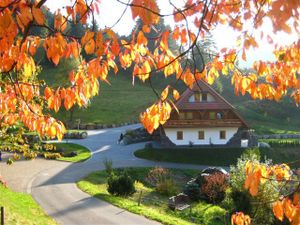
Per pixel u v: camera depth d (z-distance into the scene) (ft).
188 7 12.59
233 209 83.56
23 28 11.98
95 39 12.23
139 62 14.73
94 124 223.30
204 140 162.40
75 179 112.16
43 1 11.94
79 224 69.62
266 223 64.59
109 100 285.64
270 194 55.11
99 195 90.89
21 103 18.61
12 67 14.64
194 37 14.01
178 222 73.77
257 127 246.47
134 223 71.15
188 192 104.12
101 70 14.12
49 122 17.88
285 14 9.49
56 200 86.33
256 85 17.72
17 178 110.73
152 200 96.73
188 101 158.81
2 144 52.54
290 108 280.31
